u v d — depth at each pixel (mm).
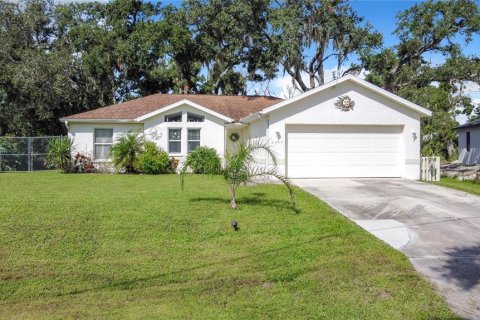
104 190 13695
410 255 7250
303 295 5773
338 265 6812
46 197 11891
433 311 5203
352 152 17766
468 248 7609
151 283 6301
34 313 5340
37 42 33781
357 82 17344
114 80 34750
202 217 9625
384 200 12172
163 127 22078
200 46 32531
